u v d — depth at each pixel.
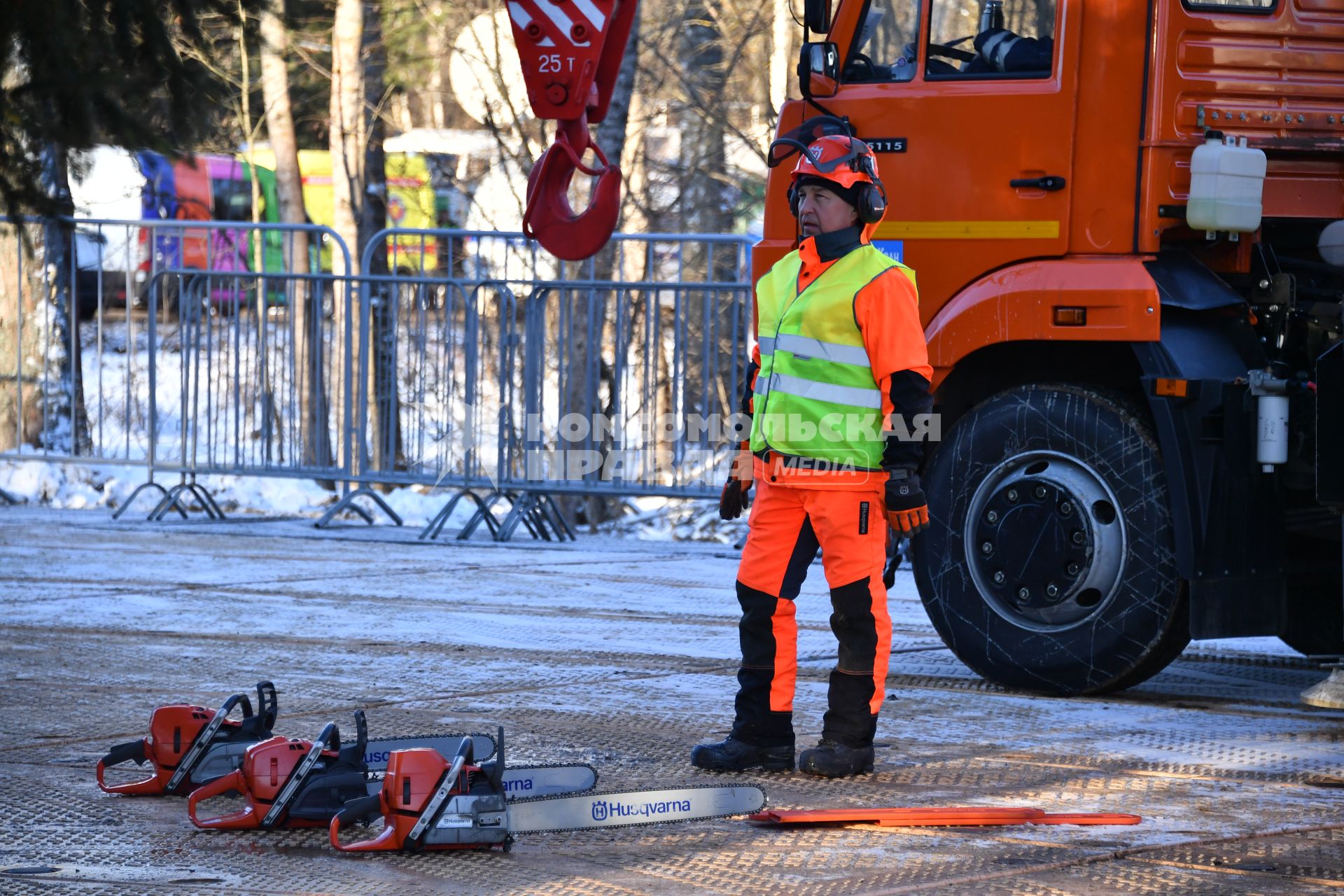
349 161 54.88
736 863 11.52
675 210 61.25
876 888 10.91
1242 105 18.08
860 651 14.32
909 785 13.97
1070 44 18.08
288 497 39.88
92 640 20.73
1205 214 17.33
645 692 17.94
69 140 30.86
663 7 59.72
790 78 50.06
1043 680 18.23
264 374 35.47
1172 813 13.04
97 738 15.23
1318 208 18.55
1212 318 17.98
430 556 30.41
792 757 14.49
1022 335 17.98
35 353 42.41
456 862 11.49
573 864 11.49
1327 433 16.44
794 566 14.42
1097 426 17.88
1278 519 17.77
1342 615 19.53
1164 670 20.56
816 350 14.23
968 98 18.59
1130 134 17.88
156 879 10.90
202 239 45.19
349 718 16.34
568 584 26.86
